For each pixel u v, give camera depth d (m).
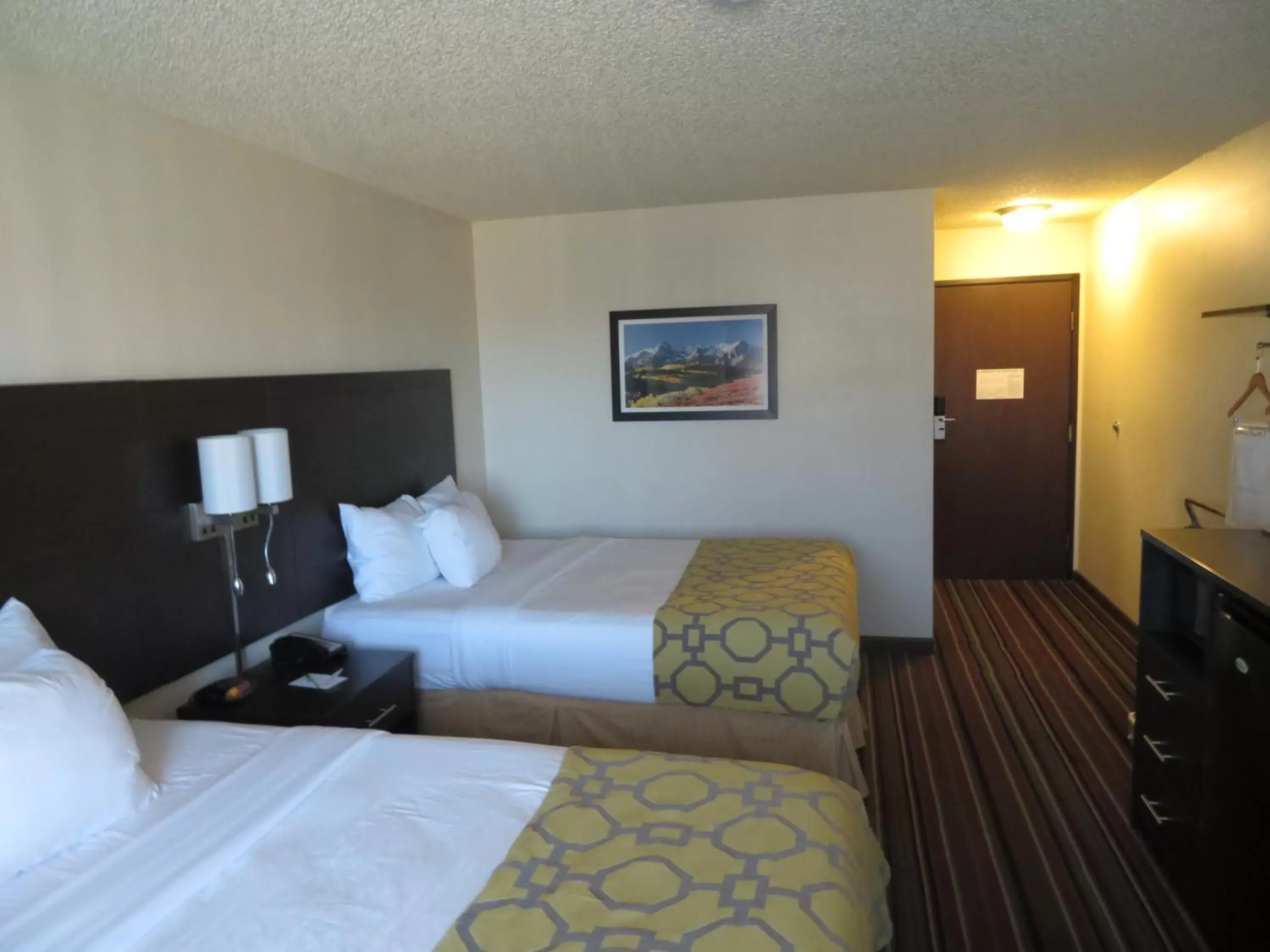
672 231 4.29
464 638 2.96
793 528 4.37
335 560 3.23
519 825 1.66
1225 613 2.02
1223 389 3.39
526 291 4.51
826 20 1.98
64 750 1.60
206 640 2.57
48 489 2.07
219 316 2.70
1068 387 5.37
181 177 2.54
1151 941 2.20
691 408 4.39
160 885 1.49
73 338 2.19
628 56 2.17
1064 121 2.87
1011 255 5.30
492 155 3.10
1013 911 2.33
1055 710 3.56
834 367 4.21
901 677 3.98
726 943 1.31
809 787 1.78
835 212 4.11
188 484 2.50
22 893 1.47
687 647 2.79
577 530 4.62
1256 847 1.88
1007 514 5.55
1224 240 3.35
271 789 1.81
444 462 4.12
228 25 1.90
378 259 3.62
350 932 1.37
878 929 1.76
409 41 2.02
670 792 1.76
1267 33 2.12
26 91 2.07
